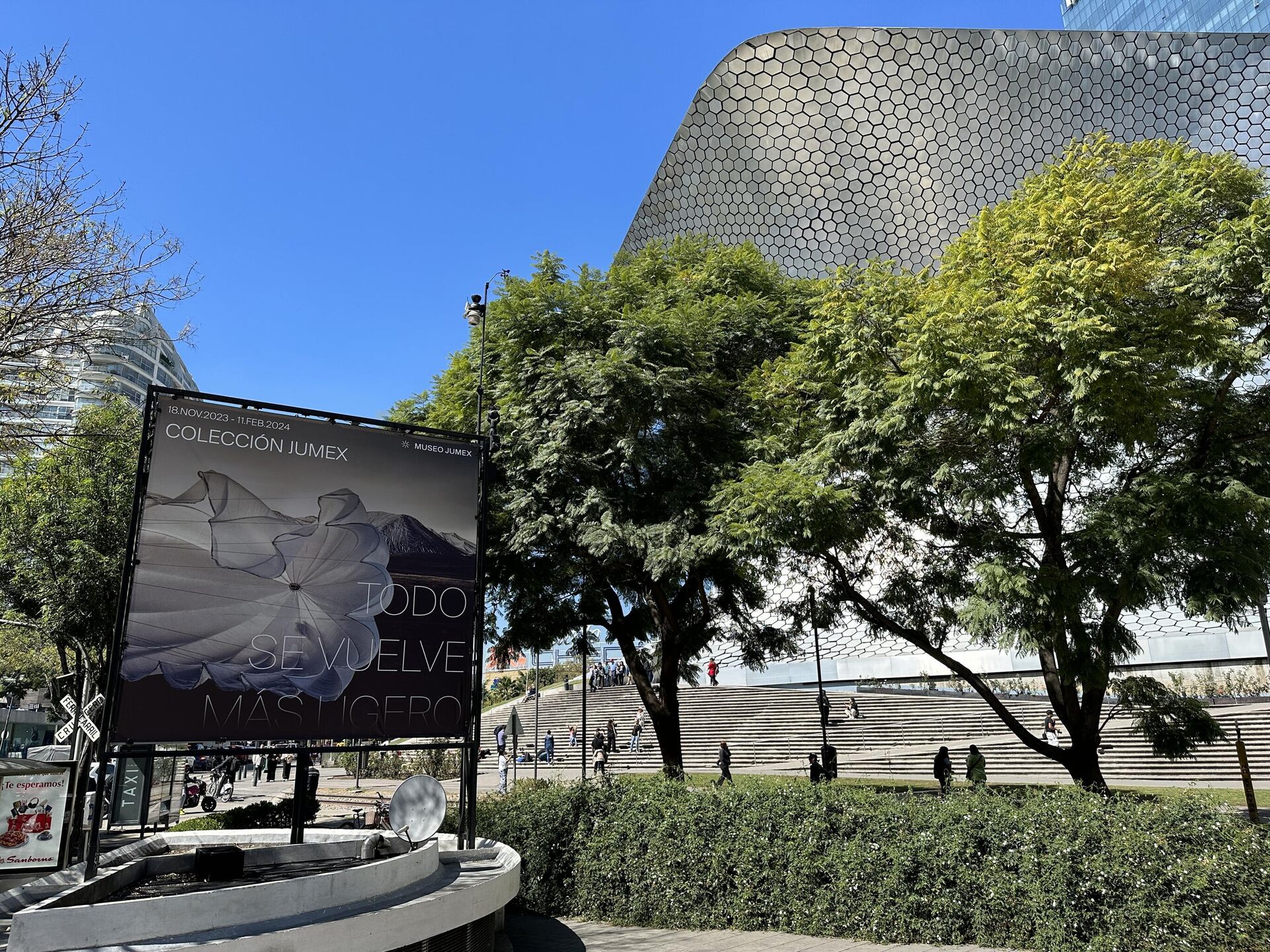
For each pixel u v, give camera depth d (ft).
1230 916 22.04
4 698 140.46
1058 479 44.19
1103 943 22.94
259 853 28.40
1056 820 25.31
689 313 50.55
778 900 28.99
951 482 38.73
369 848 30.09
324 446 30.04
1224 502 35.60
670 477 49.90
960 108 154.51
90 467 62.80
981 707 115.03
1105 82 151.02
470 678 30.86
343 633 28.89
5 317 30.37
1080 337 33.17
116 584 62.23
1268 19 248.93
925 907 26.20
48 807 35.78
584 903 33.14
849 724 112.68
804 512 38.75
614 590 60.44
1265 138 145.59
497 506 48.57
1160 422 39.75
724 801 31.76
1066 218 36.73
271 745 27.25
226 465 28.22
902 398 37.06
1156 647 129.29
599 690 147.02
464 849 30.32
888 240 159.02
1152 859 23.16
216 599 27.12
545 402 48.80
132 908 16.93
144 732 25.27
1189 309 34.94
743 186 160.04
